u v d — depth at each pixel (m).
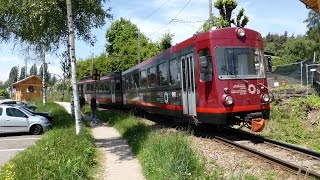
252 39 15.64
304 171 9.77
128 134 18.39
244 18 31.23
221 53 15.15
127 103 31.98
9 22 25.64
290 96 26.56
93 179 10.75
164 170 9.43
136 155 13.73
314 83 27.92
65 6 24.64
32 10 22.92
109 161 13.18
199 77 15.85
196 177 8.77
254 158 11.73
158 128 20.14
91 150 13.85
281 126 19.33
